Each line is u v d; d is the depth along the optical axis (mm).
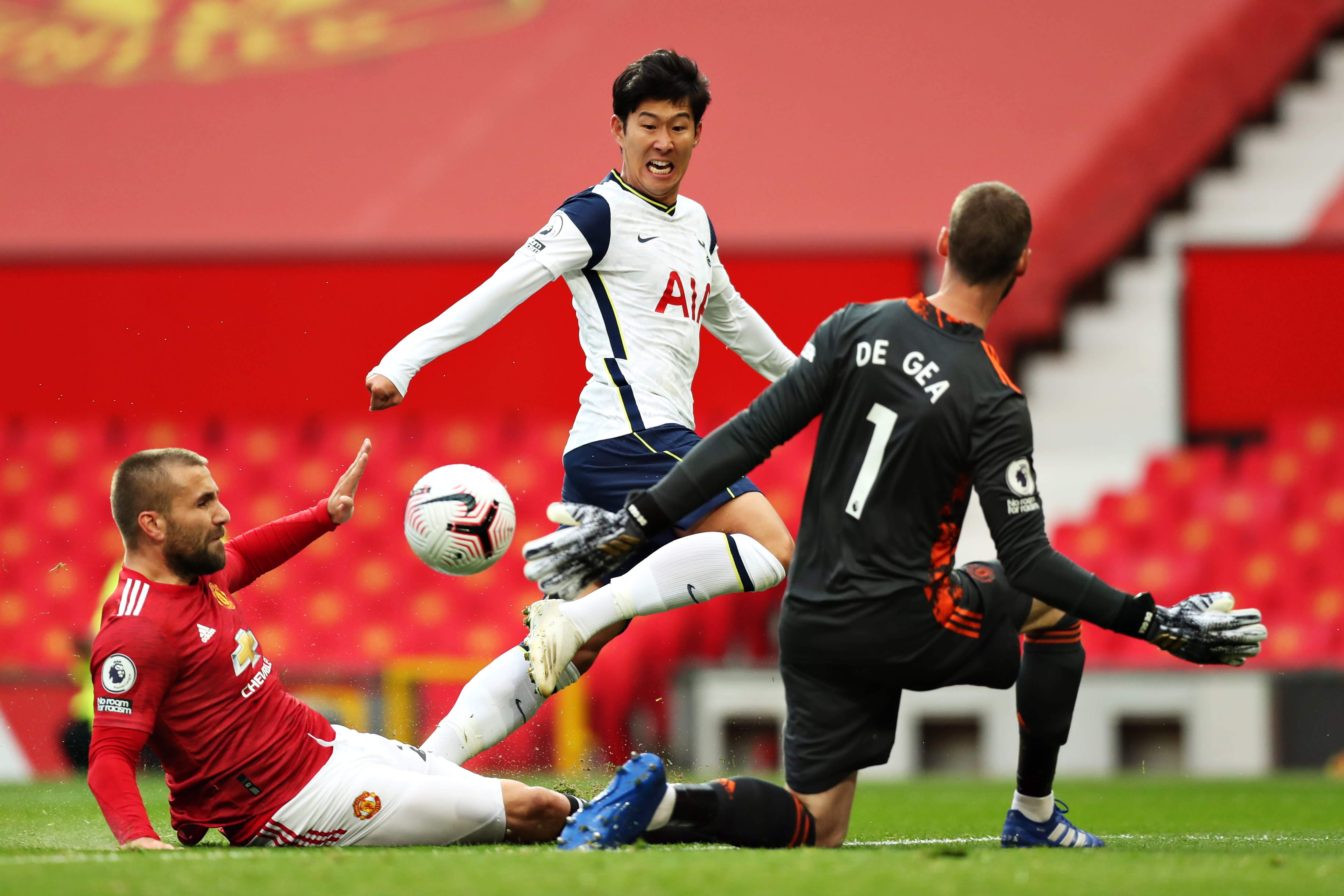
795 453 33219
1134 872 8570
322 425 34156
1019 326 34375
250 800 11016
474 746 12977
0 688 32344
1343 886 8062
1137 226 34375
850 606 10172
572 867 8422
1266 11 34719
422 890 7609
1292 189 34281
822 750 10477
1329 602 32719
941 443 10047
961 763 31016
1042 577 9953
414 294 35000
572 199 13398
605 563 10602
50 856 9562
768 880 7945
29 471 33906
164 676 10766
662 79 13148
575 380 33844
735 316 15125
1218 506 33375
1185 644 9891
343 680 32188
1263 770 30703
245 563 12391
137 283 34812
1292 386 33688
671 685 30641
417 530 12188
